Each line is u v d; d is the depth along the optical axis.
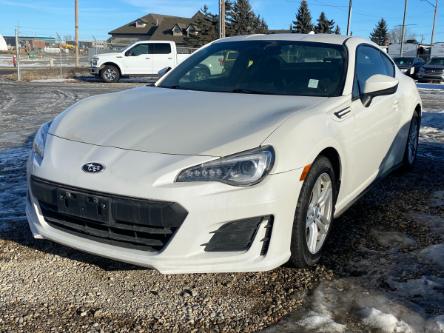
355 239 3.54
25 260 3.16
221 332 2.45
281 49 4.01
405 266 3.12
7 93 14.10
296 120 2.88
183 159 2.58
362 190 3.88
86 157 2.73
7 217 3.83
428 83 25.16
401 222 3.88
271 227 2.66
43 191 2.77
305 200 2.82
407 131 4.85
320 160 2.96
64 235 2.79
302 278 2.96
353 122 3.39
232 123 2.87
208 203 2.50
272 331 2.44
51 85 17.98
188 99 3.39
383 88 3.59
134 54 20.91
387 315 2.53
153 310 2.64
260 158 2.59
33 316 2.56
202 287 2.88
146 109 3.22
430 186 4.88
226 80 3.84
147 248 2.62
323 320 2.51
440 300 2.70
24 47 61.84
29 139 6.94
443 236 3.60
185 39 56.56
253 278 2.97
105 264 3.13
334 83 3.57
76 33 34.53
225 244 2.62
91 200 2.60
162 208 2.48
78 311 2.62
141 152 2.68
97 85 18.52
